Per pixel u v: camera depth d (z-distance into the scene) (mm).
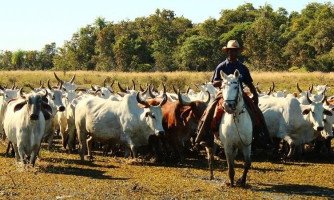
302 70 69688
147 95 16906
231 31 87188
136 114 13258
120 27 92125
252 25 87625
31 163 11562
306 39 80688
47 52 97250
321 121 13734
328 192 10016
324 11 88812
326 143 15328
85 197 9078
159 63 76688
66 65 86688
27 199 8844
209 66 76812
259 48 73438
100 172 11562
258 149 14828
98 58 84562
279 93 18672
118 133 13422
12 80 38188
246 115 9836
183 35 92250
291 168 12656
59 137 18719
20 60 86125
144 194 9406
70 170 11688
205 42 77562
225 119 9922
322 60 71188
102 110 13422
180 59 78562
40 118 11492
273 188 10258
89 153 13727
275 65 72250
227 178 11164
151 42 91938
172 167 12539
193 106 13102
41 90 14719
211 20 93188
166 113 13633
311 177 11484
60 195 9164
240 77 9672
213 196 9406
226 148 9977
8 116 12211
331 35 77125
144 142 13328
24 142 11453
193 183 10516
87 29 90938
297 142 14398
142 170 11984
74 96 15883
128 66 78375
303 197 9523
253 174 11719
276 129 14336
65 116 15133
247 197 9406
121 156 14492
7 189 9500
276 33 82188
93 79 40562
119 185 10039
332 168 12734
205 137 10398
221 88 10164
